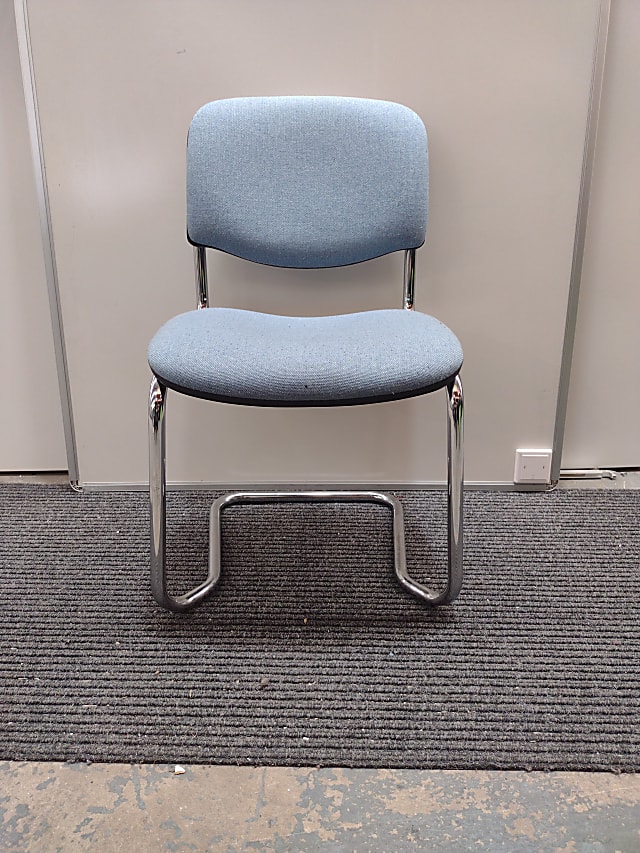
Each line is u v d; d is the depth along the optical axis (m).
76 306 1.45
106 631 1.14
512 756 0.91
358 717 0.98
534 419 1.54
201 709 0.99
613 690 1.02
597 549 1.36
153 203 1.39
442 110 1.33
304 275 1.44
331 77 1.31
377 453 1.57
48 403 1.61
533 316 1.46
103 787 0.88
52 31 1.28
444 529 1.43
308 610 1.19
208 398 0.95
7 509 1.50
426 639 1.12
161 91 1.32
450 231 1.40
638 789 0.87
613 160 1.39
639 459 1.65
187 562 1.32
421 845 0.80
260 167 1.21
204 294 1.30
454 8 1.27
